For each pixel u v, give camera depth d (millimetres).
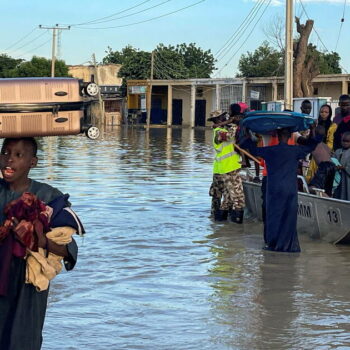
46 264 3664
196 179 18094
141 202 13727
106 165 22000
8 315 3729
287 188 9297
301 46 35531
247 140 9500
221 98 59125
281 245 9328
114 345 5602
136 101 68812
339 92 50844
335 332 5984
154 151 29328
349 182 10531
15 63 80188
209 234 10578
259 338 5805
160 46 73750
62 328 5992
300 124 9391
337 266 8500
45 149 30266
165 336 5828
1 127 3717
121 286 7402
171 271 8117
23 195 3699
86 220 11555
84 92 3850
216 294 7141
